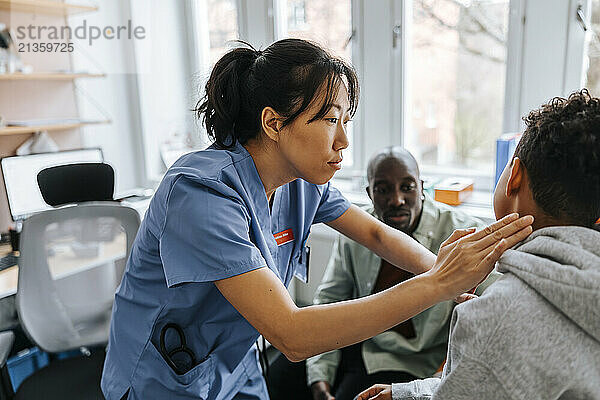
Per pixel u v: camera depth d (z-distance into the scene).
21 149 2.30
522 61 1.84
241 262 0.76
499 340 0.58
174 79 2.82
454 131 2.09
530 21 1.79
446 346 1.45
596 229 0.66
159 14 2.72
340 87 0.81
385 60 2.12
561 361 0.55
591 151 0.61
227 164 0.88
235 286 0.76
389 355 1.48
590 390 0.55
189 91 2.78
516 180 0.68
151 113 2.83
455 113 2.07
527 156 0.66
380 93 2.17
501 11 1.87
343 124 0.84
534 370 0.56
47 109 2.42
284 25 2.38
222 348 1.01
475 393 0.60
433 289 0.71
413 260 1.01
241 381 1.12
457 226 1.46
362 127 2.26
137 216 1.64
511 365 0.57
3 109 2.26
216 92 0.88
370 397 0.97
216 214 0.78
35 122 2.27
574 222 0.65
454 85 2.04
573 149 0.62
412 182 1.42
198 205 0.79
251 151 0.93
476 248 0.68
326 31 2.27
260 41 2.44
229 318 0.97
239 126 0.91
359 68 2.20
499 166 1.70
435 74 2.08
